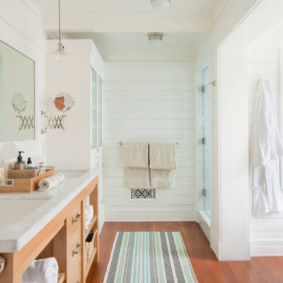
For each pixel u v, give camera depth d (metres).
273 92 2.59
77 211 1.72
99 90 3.29
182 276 2.21
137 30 2.54
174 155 3.43
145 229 3.29
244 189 2.50
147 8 2.37
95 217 2.40
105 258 2.53
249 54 2.60
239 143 2.50
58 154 2.61
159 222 3.56
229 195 2.49
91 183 2.15
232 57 2.47
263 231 2.60
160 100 3.56
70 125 2.61
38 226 1.02
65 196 1.43
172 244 2.84
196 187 3.54
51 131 2.60
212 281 2.13
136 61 3.55
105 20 2.46
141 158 3.44
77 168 2.62
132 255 2.59
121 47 3.44
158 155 3.44
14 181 1.54
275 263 2.44
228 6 2.12
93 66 2.79
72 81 2.60
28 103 2.13
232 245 2.49
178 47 3.46
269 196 2.52
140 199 3.58
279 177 2.60
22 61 2.03
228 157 2.50
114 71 3.56
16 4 1.92
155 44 3.02
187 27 2.50
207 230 3.03
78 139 2.62
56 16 2.44
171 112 3.56
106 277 2.19
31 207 1.44
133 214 3.59
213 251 2.67
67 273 1.47
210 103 2.73
